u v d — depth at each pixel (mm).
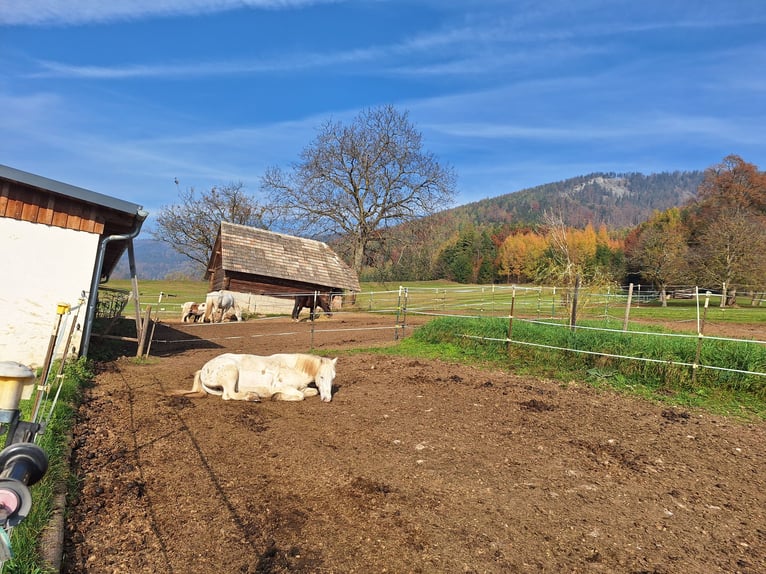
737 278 39344
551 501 4695
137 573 3307
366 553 3693
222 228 30453
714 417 7668
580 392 8992
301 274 30578
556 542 3975
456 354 12328
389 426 6789
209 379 7961
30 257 9844
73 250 10172
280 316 28641
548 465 5586
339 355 12977
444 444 6133
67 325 9961
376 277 51250
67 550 3475
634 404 8281
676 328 19828
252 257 29531
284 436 6195
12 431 2199
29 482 1972
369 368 10945
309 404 7809
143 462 5133
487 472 5316
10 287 9703
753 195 56625
